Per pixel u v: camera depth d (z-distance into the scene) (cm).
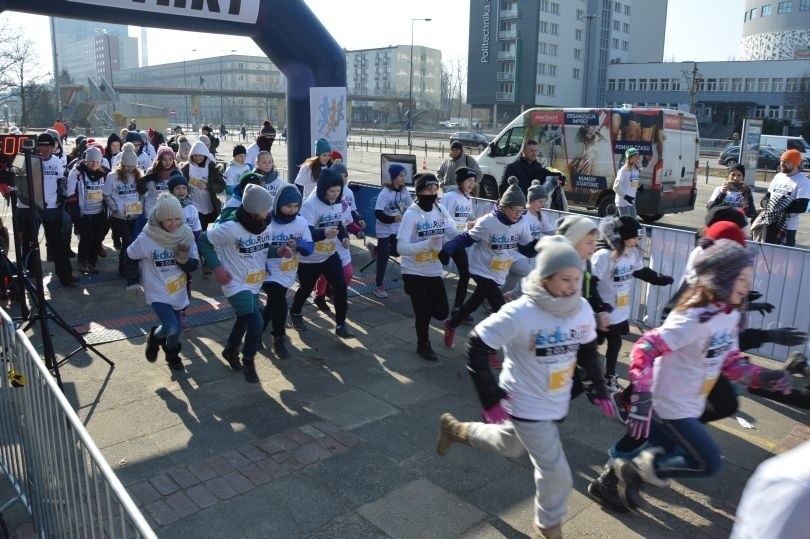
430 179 572
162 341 545
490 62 8250
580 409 508
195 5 827
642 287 720
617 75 8256
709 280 309
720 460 324
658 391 332
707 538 351
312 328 680
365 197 1081
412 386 541
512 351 316
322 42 959
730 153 3400
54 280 827
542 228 641
